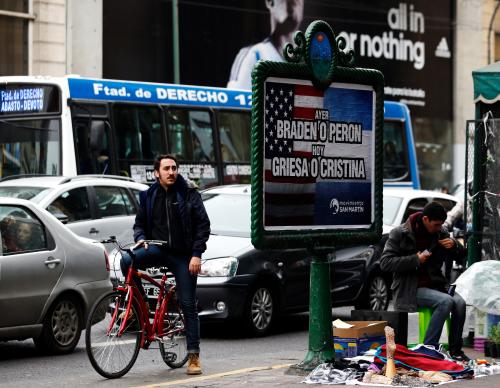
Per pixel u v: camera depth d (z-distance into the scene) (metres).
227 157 27.31
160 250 12.52
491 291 13.05
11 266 13.62
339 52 12.05
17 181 20.23
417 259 12.81
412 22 51.97
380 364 11.69
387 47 50.59
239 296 16.03
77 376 12.73
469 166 15.19
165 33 40.56
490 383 11.20
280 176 11.48
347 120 12.16
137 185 21.28
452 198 21.11
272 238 11.35
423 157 52.84
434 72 53.47
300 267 17.05
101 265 14.91
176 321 12.98
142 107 25.25
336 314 19.92
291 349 15.41
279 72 11.30
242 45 43.06
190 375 12.61
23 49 36.09
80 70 37.47
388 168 32.69
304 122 11.69
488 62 56.38
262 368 12.76
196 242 12.50
